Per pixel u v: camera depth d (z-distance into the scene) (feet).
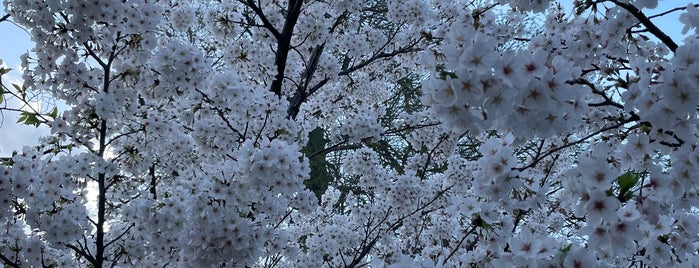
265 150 11.46
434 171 33.73
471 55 6.17
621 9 11.23
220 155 16.93
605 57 12.80
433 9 24.53
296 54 23.47
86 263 17.02
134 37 14.56
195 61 14.70
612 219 7.00
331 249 22.38
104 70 14.53
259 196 12.26
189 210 12.01
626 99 7.93
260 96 17.01
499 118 6.93
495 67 6.25
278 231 13.65
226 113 17.53
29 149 13.87
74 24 13.05
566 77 6.46
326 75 23.09
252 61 21.12
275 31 20.16
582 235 7.76
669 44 10.33
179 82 14.64
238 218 11.89
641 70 8.20
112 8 13.16
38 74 13.55
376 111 28.48
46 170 13.78
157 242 13.52
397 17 22.75
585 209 7.21
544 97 6.41
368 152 22.36
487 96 6.30
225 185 11.98
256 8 19.43
